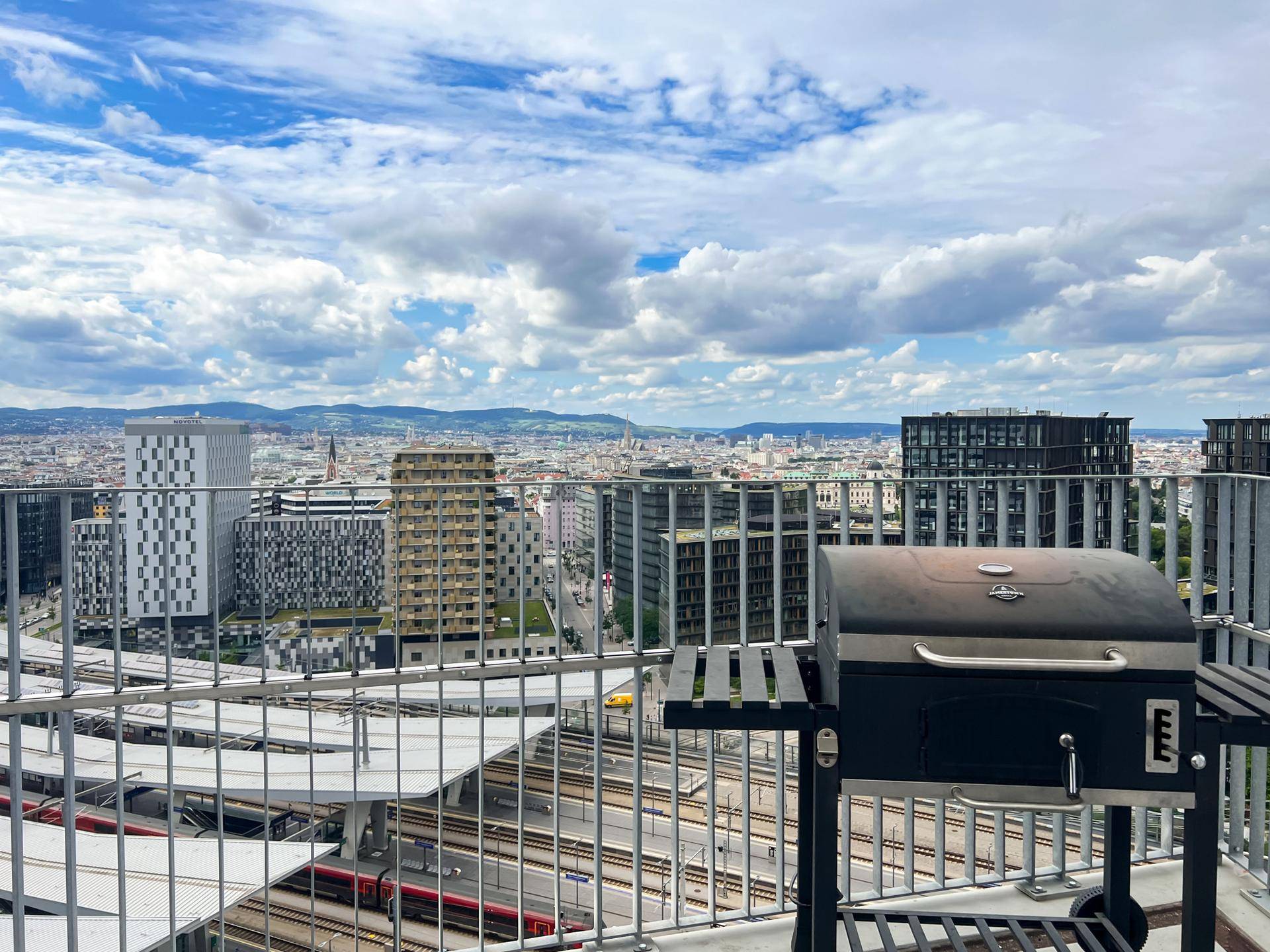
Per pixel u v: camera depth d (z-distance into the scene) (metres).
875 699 1.98
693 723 2.05
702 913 3.10
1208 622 3.40
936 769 1.96
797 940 2.55
